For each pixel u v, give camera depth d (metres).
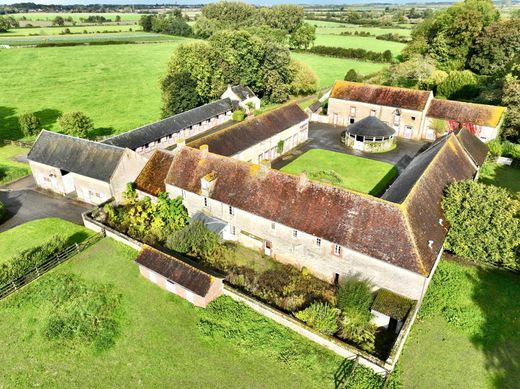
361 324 31.38
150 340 31.80
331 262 36.44
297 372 28.97
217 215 43.53
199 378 28.80
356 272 35.09
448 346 30.80
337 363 29.45
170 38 196.12
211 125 83.06
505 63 100.88
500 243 35.41
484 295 35.34
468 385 27.94
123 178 49.44
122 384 28.55
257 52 97.19
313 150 70.44
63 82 115.19
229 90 90.56
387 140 70.00
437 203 38.44
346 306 32.09
